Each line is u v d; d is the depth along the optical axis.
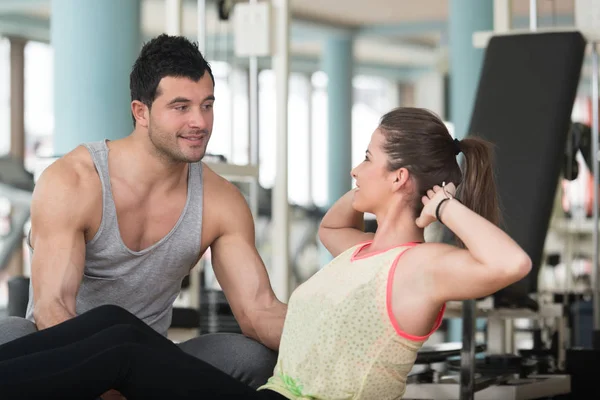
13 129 12.62
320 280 2.40
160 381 2.17
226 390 2.23
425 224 2.32
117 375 2.14
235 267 3.03
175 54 2.80
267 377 2.82
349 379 2.27
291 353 2.37
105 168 2.93
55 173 2.88
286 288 4.98
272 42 5.07
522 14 12.48
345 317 2.29
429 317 2.24
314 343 2.31
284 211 5.00
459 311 3.72
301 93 16.34
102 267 2.98
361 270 2.32
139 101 2.86
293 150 16.25
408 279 2.24
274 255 5.01
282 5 5.07
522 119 4.23
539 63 4.34
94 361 2.13
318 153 16.48
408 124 2.40
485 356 3.86
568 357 3.91
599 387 3.86
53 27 5.85
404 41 15.04
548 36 4.39
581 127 4.89
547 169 4.07
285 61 5.06
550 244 7.59
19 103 12.69
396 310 2.25
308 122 16.34
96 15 5.75
